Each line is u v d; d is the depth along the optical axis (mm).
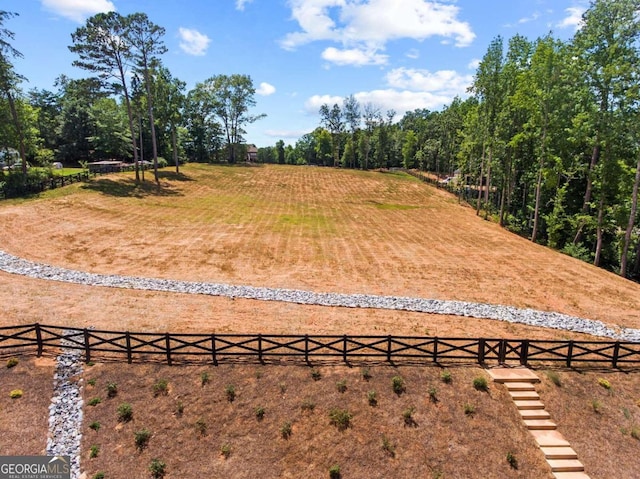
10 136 39812
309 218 39469
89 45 38688
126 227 29906
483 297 20984
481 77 39406
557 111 31438
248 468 11164
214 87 78562
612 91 26328
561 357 15398
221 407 12539
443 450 11734
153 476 10805
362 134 95375
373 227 37344
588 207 32375
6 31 33594
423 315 18453
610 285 23594
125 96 43062
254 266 24297
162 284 20484
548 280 23875
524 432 12391
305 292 20516
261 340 14094
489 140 40031
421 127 93000
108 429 11766
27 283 19250
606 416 13094
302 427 12164
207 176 59188
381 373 13867
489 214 46844
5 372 13062
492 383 13766
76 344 14625
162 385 12922
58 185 37375
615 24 25844
